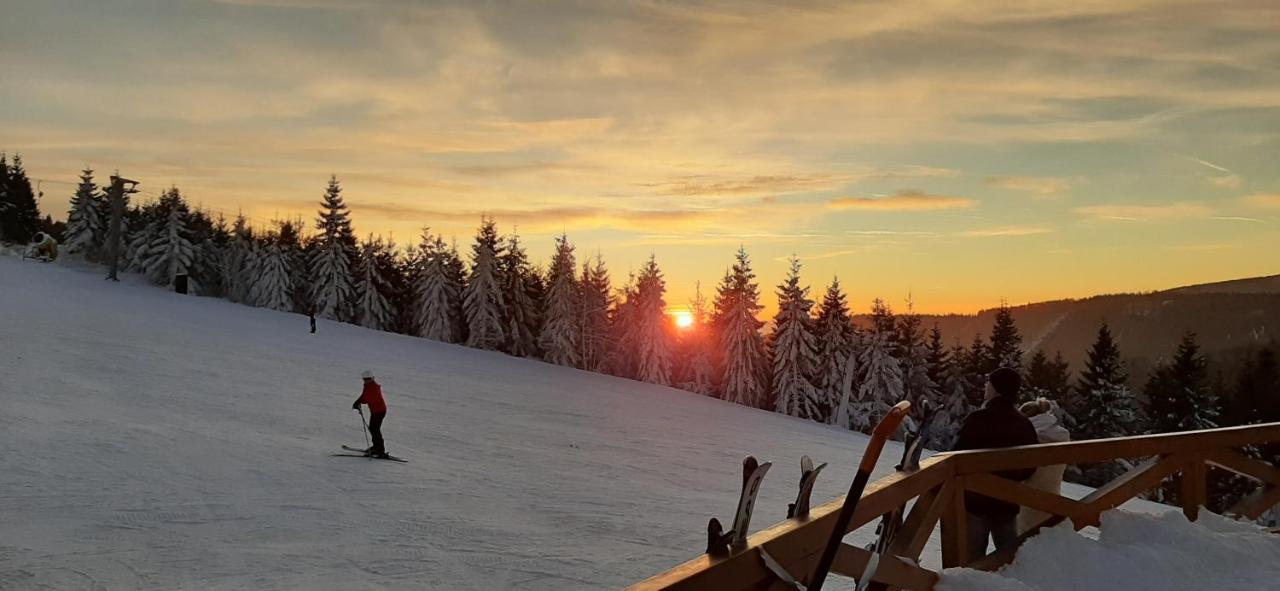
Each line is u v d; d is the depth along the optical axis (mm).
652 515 13414
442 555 9664
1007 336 72812
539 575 9086
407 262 81188
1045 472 4887
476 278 70875
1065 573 3889
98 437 15445
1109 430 58688
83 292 55188
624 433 27188
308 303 77625
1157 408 58562
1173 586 3754
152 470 13234
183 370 27484
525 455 19656
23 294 47812
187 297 64250
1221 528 4773
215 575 8320
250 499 11891
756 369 63062
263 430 18766
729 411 45562
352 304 74000
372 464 15898
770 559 2232
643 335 69250
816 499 17422
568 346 71500
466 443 20578
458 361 48219
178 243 70375
